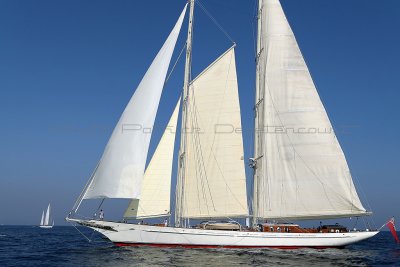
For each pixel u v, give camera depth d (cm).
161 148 3117
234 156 3266
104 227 3002
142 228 2994
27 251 3186
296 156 3319
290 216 3278
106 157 2972
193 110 3334
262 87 3472
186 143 3281
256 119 3475
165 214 3069
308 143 3316
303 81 3384
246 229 3156
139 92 3084
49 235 6431
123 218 3016
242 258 2641
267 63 3456
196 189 3250
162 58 3158
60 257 2705
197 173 3266
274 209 3297
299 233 3100
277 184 3319
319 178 3278
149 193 3039
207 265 2348
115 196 2920
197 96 3350
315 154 3300
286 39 3438
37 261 2544
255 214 3331
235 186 3238
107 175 2944
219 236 2988
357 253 3191
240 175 3244
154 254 2714
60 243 4131
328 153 3294
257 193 3359
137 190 2947
